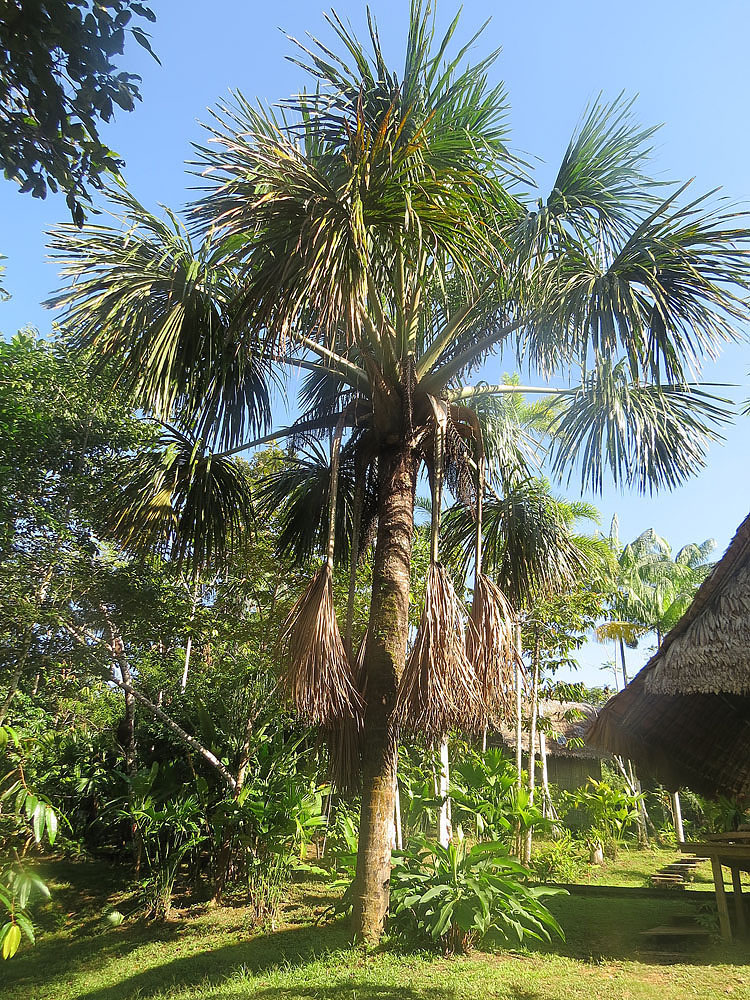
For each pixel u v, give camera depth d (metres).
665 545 22.64
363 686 5.98
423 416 6.32
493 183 5.83
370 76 5.79
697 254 5.37
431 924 5.52
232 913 7.18
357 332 4.68
